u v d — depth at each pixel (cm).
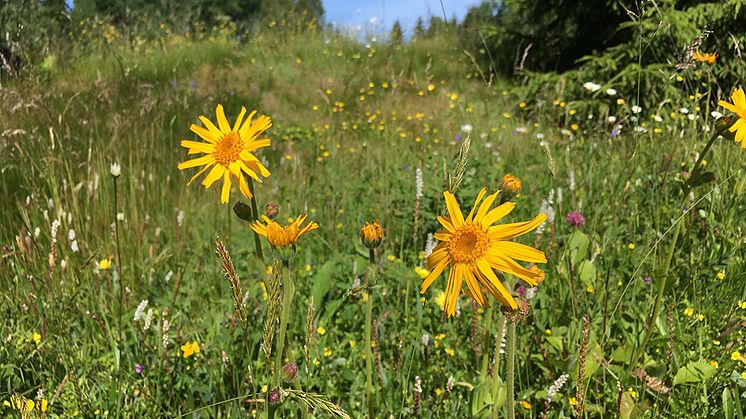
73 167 412
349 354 251
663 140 406
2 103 453
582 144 511
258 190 488
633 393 195
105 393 213
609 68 782
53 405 212
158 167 477
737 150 306
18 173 400
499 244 121
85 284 276
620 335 234
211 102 760
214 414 202
